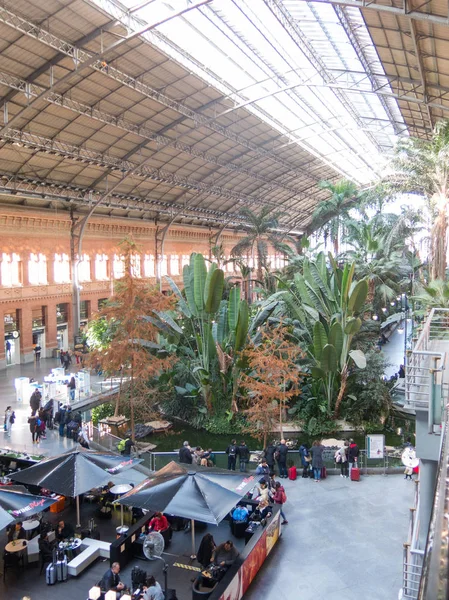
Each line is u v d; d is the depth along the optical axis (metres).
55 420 21.22
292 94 35.78
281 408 21.36
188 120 34.88
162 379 25.00
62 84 25.75
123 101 29.50
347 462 17.23
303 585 10.72
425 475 8.57
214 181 48.66
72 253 38.03
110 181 38.72
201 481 11.06
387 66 27.53
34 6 19.91
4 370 32.25
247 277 47.78
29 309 34.75
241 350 23.06
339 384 24.23
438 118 34.66
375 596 10.32
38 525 12.67
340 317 23.53
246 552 10.71
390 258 38.62
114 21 22.14
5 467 16.41
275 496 13.66
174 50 25.86
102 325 27.17
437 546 1.64
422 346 9.56
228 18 24.44
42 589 10.67
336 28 25.45
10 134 26.61
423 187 29.56
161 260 49.75
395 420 25.02
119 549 11.41
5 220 32.41
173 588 10.64
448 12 17.48
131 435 19.91
